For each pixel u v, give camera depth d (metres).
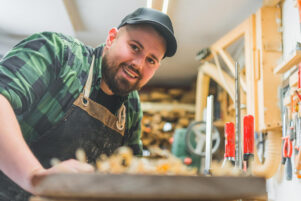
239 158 1.03
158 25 1.18
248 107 2.93
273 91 2.68
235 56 4.46
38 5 3.53
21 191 1.08
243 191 0.61
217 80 4.03
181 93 6.33
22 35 4.38
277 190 2.63
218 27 3.89
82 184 0.56
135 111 1.61
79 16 3.81
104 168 0.66
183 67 5.33
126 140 1.63
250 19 3.07
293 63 2.16
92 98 1.31
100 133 1.35
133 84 1.27
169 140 5.62
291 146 1.95
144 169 0.66
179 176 0.59
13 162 0.75
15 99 0.90
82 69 1.28
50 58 1.12
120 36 1.24
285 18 2.80
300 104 1.82
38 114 1.15
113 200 0.58
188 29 3.99
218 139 4.11
